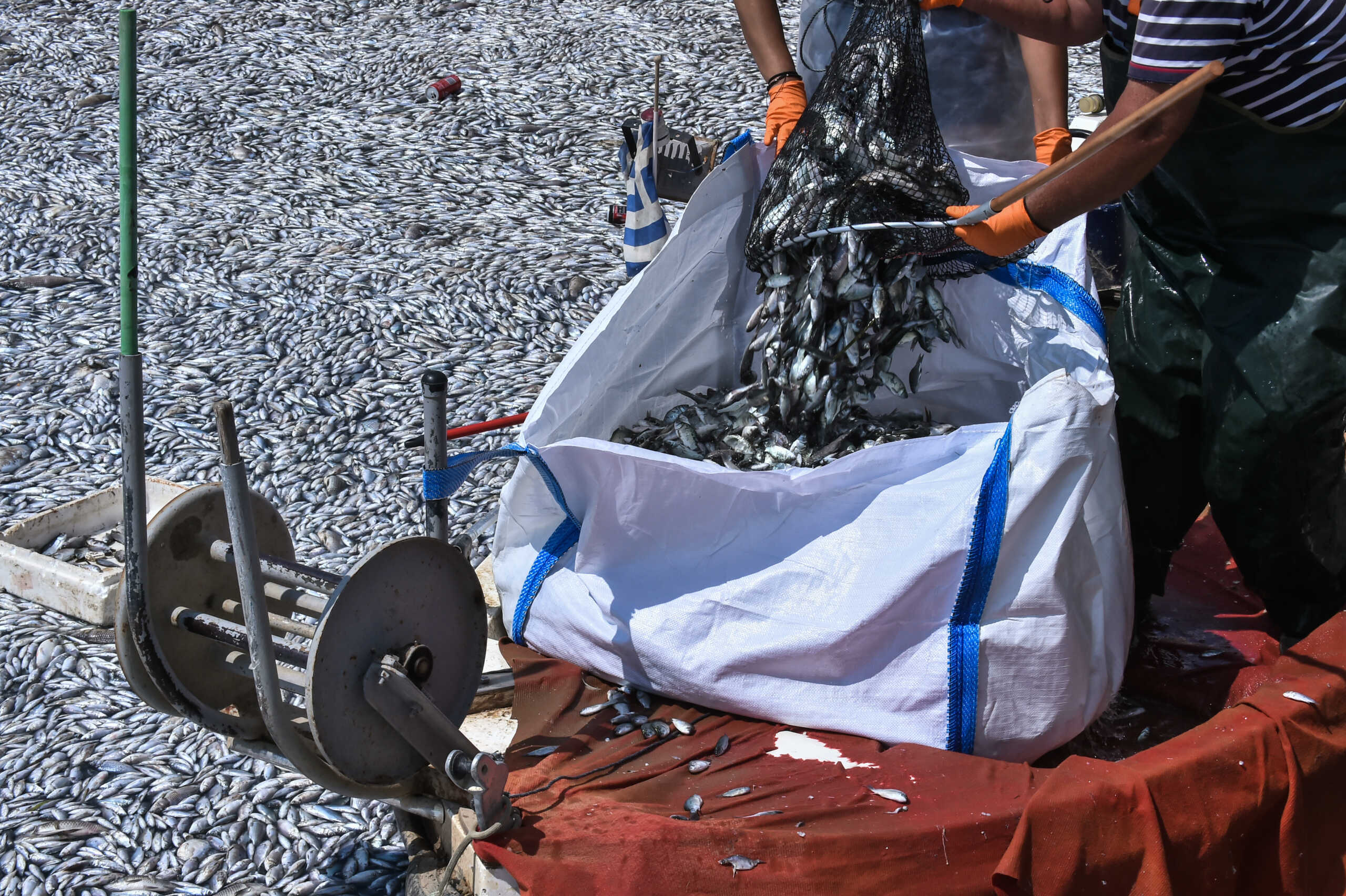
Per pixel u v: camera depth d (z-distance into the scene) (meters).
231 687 2.59
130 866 2.73
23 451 4.51
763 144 3.47
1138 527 3.29
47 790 2.95
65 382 4.95
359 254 6.08
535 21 9.20
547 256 6.07
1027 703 2.62
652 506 2.87
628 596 2.90
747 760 2.65
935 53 3.70
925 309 3.25
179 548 2.45
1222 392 2.90
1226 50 2.49
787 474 2.74
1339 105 2.59
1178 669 3.08
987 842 2.32
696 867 2.30
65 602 3.65
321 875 2.71
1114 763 2.41
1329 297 2.71
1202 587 3.49
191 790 2.94
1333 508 2.93
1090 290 3.36
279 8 9.44
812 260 3.12
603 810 2.47
